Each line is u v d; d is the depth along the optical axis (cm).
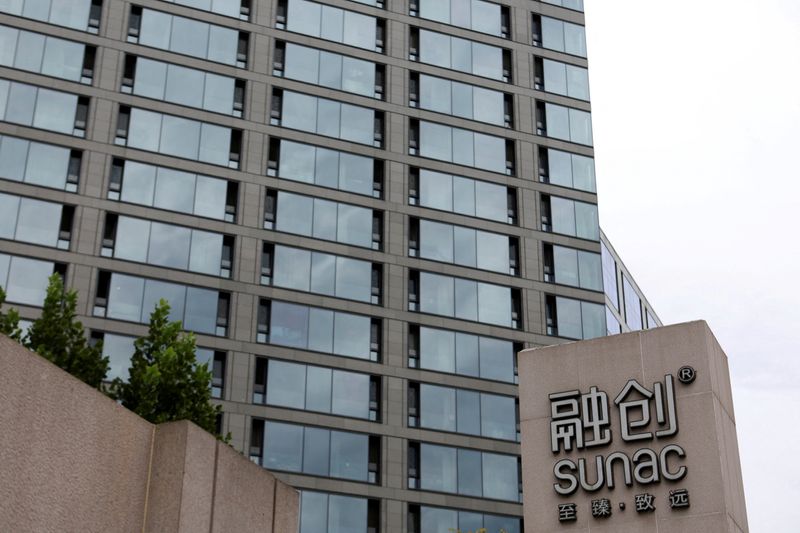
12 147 6216
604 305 7394
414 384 6675
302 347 6456
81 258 6097
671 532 2888
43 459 1459
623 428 3059
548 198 7606
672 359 3097
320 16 7450
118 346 5984
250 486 1848
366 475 6294
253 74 7050
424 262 7031
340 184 7012
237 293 6412
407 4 7794
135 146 6531
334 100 7238
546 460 3133
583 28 8325
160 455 1681
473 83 7750
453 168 7400
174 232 6419
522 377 3281
